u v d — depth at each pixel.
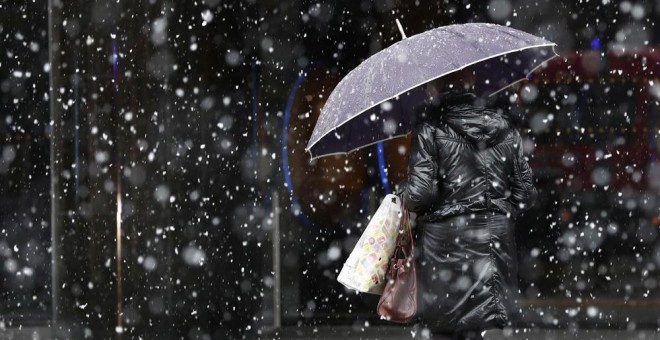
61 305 11.67
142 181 11.45
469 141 8.03
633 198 21.42
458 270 7.98
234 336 12.71
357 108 7.71
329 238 20.84
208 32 12.18
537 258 21.30
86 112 11.50
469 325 7.96
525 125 21.16
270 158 14.62
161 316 11.43
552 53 8.98
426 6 19.55
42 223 22.91
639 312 15.79
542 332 13.62
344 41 19.05
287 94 16.25
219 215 12.48
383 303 8.34
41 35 19.00
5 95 20.94
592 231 21.45
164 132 11.47
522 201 8.24
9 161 22.31
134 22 11.36
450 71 7.78
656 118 21.02
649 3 20.67
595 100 21.16
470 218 7.98
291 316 15.38
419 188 7.96
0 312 16.83
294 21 16.33
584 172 21.34
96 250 11.52
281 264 15.51
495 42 8.16
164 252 11.49
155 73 11.40
